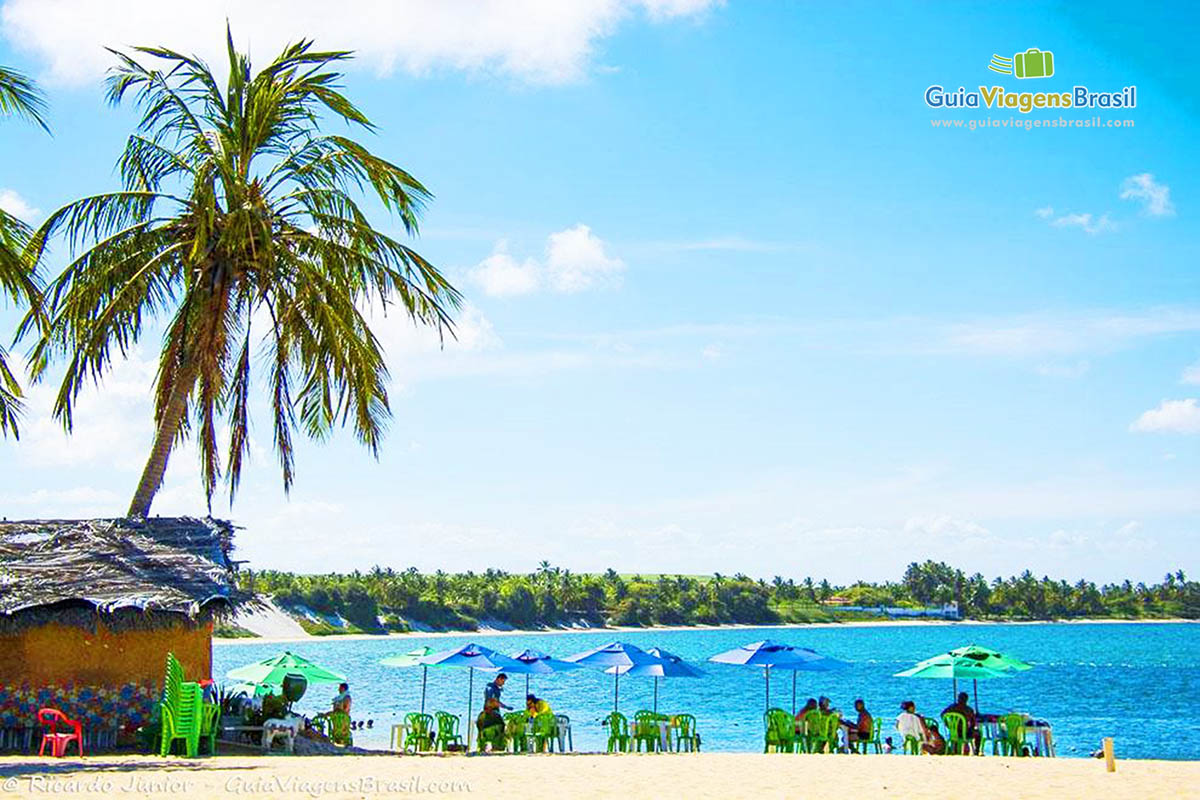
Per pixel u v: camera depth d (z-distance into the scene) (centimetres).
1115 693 6862
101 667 2145
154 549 2300
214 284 2666
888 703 6253
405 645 16175
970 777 1708
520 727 2555
